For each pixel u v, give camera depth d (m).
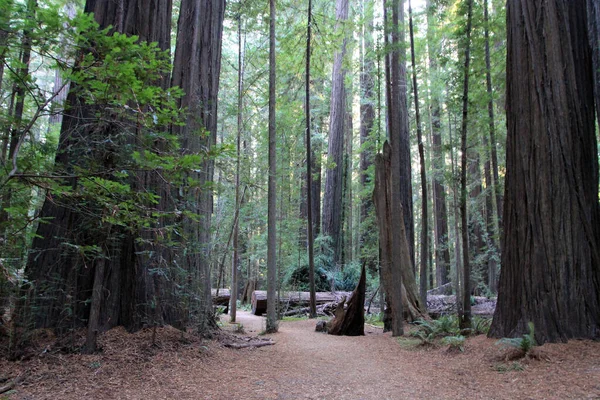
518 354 5.42
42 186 3.82
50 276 5.36
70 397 4.01
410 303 10.88
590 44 6.80
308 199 13.37
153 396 4.28
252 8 12.88
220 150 4.67
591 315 5.77
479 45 9.96
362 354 7.28
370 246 16.95
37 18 3.35
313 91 22.48
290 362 6.50
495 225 16.47
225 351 6.73
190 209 6.58
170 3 7.39
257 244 19.14
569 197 6.12
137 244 6.17
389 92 10.79
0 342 4.96
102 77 3.79
